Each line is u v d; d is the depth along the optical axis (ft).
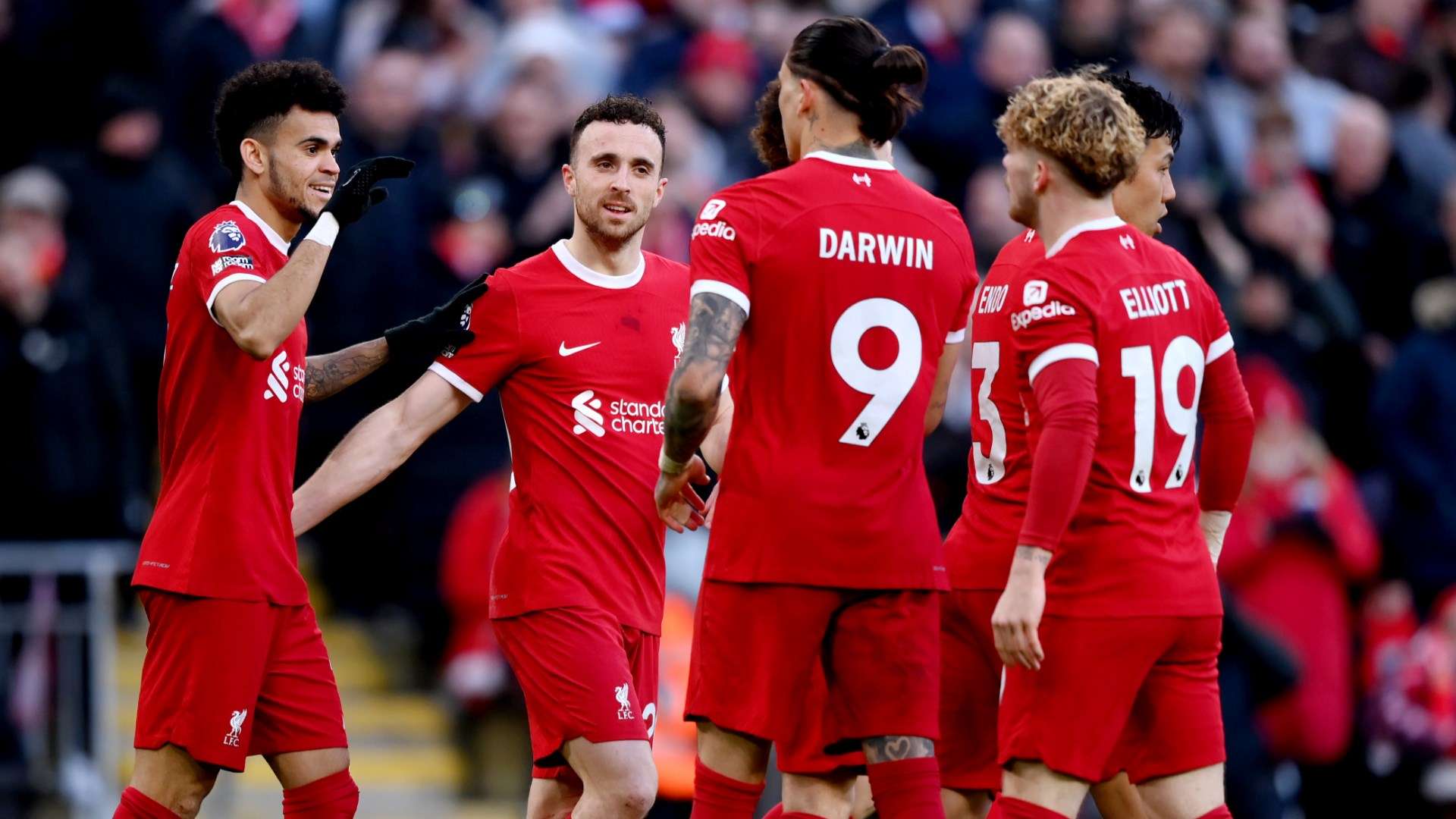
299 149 65.57
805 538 58.95
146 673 65.51
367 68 126.00
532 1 135.33
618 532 69.41
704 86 132.36
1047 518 58.49
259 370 65.16
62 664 106.73
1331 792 114.52
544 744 68.69
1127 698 61.11
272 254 65.92
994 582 65.82
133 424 112.68
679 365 58.23
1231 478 66.08
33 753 105.70
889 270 59.93
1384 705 113.50
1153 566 61.16
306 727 66.13
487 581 110.22
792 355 59.41
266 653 65.05
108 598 107.96
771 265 59.06
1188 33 135.33
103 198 119.03
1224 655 97.19
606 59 139.85
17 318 108.06
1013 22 137.18
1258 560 110.01
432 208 119.44
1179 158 131.34
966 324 64.34
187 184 124.47
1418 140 143.54
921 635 60.39
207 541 64.28
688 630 100.53
